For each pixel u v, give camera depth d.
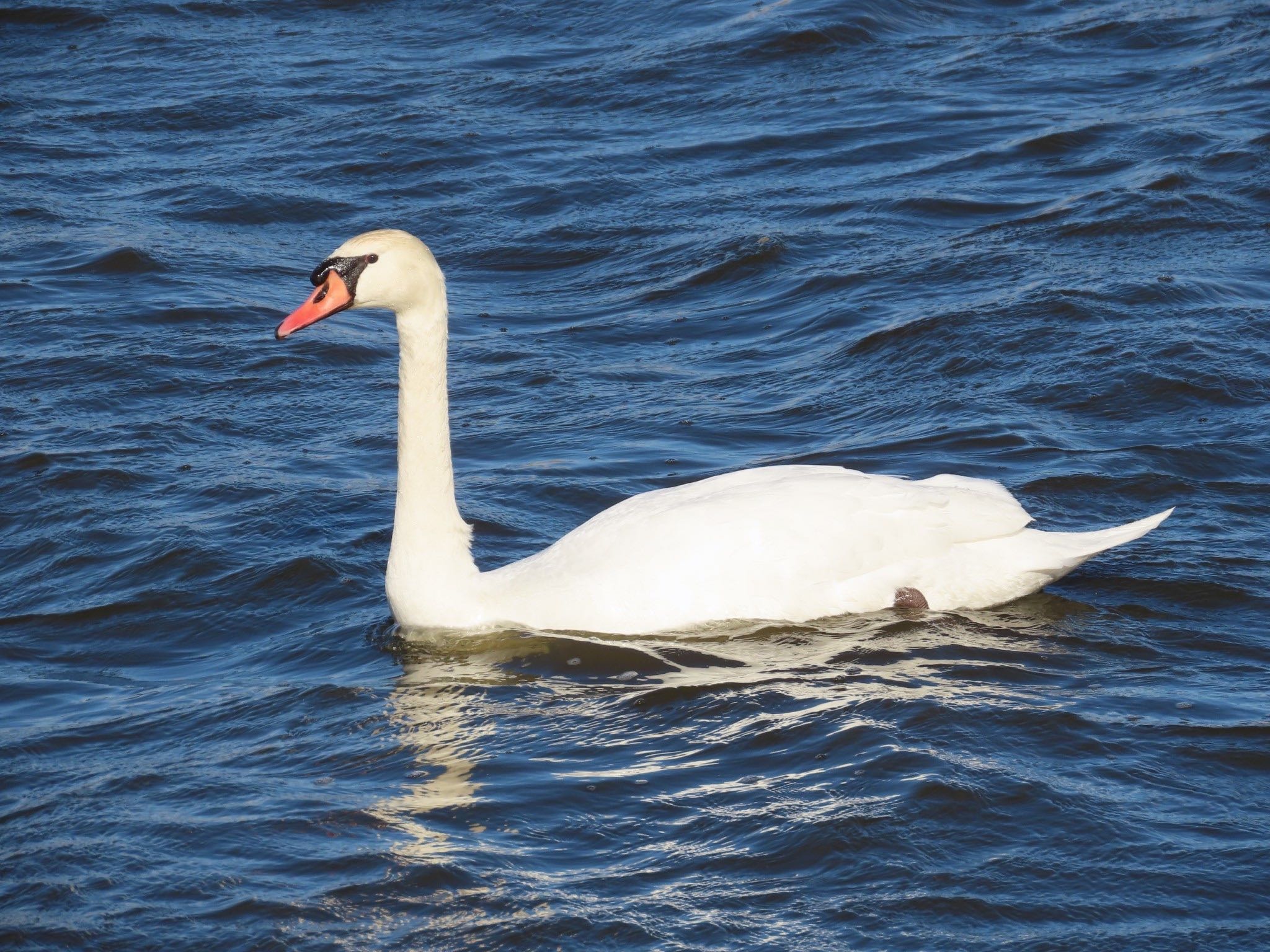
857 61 28.25
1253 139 23.11
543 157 24.98
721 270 20.70
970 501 12.27
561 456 15.79
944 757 9.78
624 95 27.36
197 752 10.45
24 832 9.48
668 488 13.02
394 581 12.23
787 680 11.05
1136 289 18.58
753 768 9.85
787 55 28.53
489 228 22.75
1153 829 9.05
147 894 8.77
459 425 16.69
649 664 11.46
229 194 23.95
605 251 21.84
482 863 8.92
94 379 17.81
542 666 11.55
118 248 21.64
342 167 24.89
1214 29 28.45
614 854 8.99
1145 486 14.35
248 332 19.31
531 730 10.55
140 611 12.80
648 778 9.80
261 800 9.72
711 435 16.20
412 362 12.07
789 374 17.67
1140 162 22.86
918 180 23.14
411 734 10.55
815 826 9.09
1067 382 16.62
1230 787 9.52
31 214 23.16
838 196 22.84
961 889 8.53
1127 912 8.33
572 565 12.15
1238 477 14.55
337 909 8.55
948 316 18.23
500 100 27.44
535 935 8.27
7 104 27.83
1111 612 12.12
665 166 24.48
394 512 14.41
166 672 11.90
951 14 30.47
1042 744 10.03
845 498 12.17
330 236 22.84
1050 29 29.38
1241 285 18.72
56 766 10.33
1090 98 25.97
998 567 12.17
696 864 8.85
